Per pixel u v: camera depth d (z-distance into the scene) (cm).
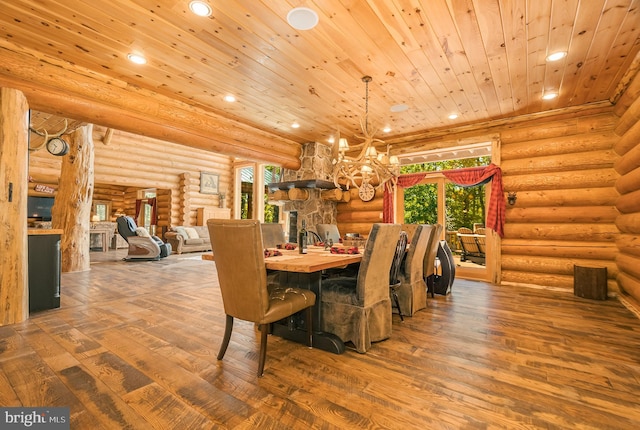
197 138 450
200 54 307
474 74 338
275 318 201
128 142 902
